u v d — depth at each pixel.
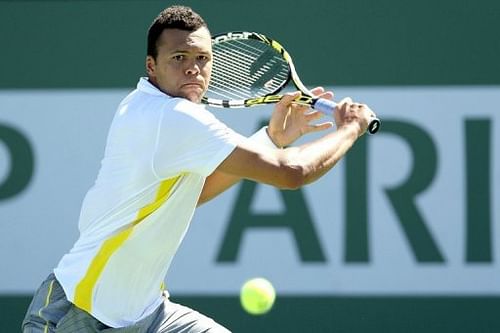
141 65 26.58
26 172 26.53
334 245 25.77
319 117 17.30
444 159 25.86
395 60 26.09
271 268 25.80
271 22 26.42
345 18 26.25
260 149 15.13
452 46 26.05
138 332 16.06
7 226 26.47
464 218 25.73
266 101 17.78
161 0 26.64
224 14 26.59
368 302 25.64
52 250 26.39
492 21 26.03
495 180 25.77
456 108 25.94
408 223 25.75
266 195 25.94
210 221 25.95
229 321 25.80
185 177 15.56
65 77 26.61
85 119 26.55
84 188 26.42
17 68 26.70
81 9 26.72
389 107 26.06
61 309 15.95
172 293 25.94
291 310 25.70
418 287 25.62
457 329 25.50
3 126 26.62
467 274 25.61
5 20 26.94
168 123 15.13
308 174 15.23
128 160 15.46
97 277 15.67
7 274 26.41
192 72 15.93
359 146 25.94
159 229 15.65
